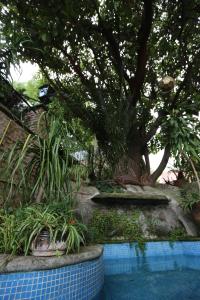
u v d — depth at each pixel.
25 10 4.27
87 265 1.87
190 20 5.44
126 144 4.89
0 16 3.85
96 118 4.75
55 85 5.72
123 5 5.04
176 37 5.61
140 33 5.21
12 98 3.43
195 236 3.59
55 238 1.70
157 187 4.95
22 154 2.04
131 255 3.05
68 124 2.49
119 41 5.79
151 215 3.71
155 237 3.47
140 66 5.40
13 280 1.44
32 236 1.66
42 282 1.52
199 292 2.10
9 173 2.21
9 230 1.74
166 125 4.25
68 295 1.63
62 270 1.63
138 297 1.98
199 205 3.61
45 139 2.22
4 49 2.94
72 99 5.21
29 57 4.59
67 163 2.17
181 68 6.27
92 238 2.99
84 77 5.55
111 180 4.32
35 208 1.93
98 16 5.01
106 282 2.36
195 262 3.09
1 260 1.53
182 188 4.60
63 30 4.48
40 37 4.22
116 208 3.61
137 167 5.12
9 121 2.74
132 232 3.40
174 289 2.16
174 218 3.82
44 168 2.10
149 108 5.84
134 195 3.63
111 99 5.03
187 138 3.80
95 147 4.72
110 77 5.96
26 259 1.56
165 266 2.92
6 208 2.06
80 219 3.21
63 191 2.20
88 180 4.27
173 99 5.95
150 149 6.56
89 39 5.49
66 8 4.16
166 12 5.59
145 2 4.73
